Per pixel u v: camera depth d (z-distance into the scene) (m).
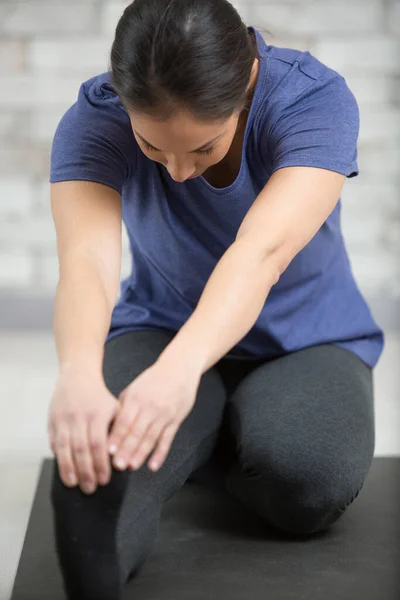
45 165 4.34
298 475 2.06
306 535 2.20
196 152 1.76
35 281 4.46
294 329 2.38
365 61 4.26
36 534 2.21
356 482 2.11
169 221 2.20
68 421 1.61
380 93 4.28
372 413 2.25
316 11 4.23
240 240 1.80
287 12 4.23
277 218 1.83
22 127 4.31
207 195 2.13
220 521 2.30
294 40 4.25
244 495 2.19
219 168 2.13
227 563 2.04
